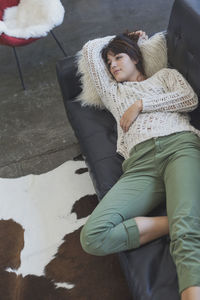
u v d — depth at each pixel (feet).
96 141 5.69
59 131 7.72
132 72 5.98
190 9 5.14
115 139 5.67
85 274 5.30
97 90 5.97
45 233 5.93
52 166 7.04
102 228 4.33
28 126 7.97
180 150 4.80
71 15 10.93
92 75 5.97
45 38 10.27
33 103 8.48
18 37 7.79
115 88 5.84
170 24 5.66
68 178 6.72
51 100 8.46
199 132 5.18
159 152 4.92
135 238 4.25
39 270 5.47
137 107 5.29
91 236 4.31
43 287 5.25
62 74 6.24
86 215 6.07
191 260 3.62
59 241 5.78
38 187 6.68
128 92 5.65
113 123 5.95
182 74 5.58
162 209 4.70
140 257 4.20
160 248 4.23
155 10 10.34
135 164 5.03
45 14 8.14
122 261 4.33
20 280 5.40
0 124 8.13
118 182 4.89
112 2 11.10
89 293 5.08
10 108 8.46
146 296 3.84
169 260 4.07
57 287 5.22
